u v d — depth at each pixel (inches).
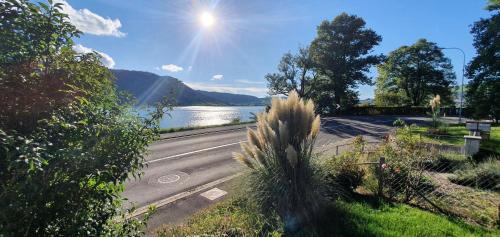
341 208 172.9
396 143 311.7
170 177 277.6
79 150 60.4
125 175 76.6
